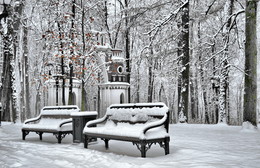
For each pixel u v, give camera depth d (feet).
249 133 35.68
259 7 75.36
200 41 76.43
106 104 66.74
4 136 36.76
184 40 58.08
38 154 20.89
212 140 27.94
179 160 17.51
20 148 24.22
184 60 58.08
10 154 20.74
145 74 117.60
